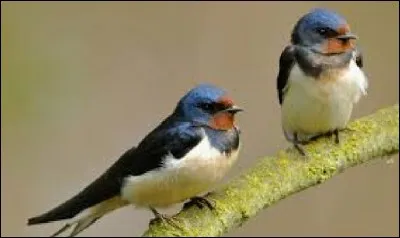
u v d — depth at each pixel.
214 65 15.94
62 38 16.38
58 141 15.89
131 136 15.86
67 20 16.47
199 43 16.02
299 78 11.13
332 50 11.10
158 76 16.05
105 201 10.67
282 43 15.98
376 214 14.85
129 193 10.47
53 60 16.25
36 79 16.14
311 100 11.13
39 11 16.52
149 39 16.20
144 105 15.97
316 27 11.12
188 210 10.09
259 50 15.96
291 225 14.87
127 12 16.36
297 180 10.59
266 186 10.42
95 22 16.42
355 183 14.92
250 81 15.83
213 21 16.11
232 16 16.06
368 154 11.11
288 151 10.81
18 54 16.25
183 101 10.33
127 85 16.06
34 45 16.33
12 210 15.57
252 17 16.06
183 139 10.18
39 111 16.03
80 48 16.33
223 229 10.07
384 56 16.02
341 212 14.85
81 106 16.06
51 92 16.11
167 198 10.40
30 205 15.62
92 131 15.95
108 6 16.44
